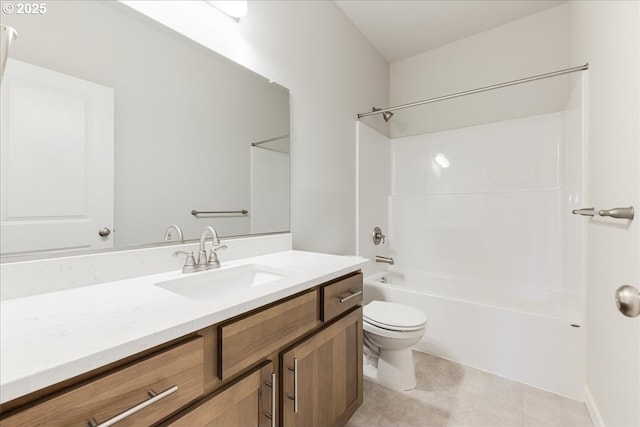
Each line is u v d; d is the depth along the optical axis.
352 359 1.25
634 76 0.96
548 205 2.26
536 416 1.45
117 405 0.52
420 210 2.84
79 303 0.73
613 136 1.17
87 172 0.93
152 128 1.09
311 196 1.89
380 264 2.79
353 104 2.39
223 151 1.35
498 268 2.46
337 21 2.19
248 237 1.45
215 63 1.31
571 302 1.92
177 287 0.99
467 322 1.94
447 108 2.76
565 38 2.24
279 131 1.64
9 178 0.78
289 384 0.91
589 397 1.47
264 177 1.54
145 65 1.08
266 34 1.57
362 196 2.47
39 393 0.45
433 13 2.32
